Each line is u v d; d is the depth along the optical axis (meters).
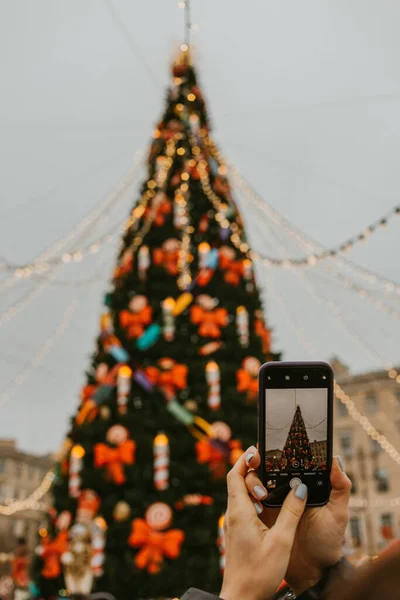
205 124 9.68
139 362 7.36
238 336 7.60
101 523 6.19
